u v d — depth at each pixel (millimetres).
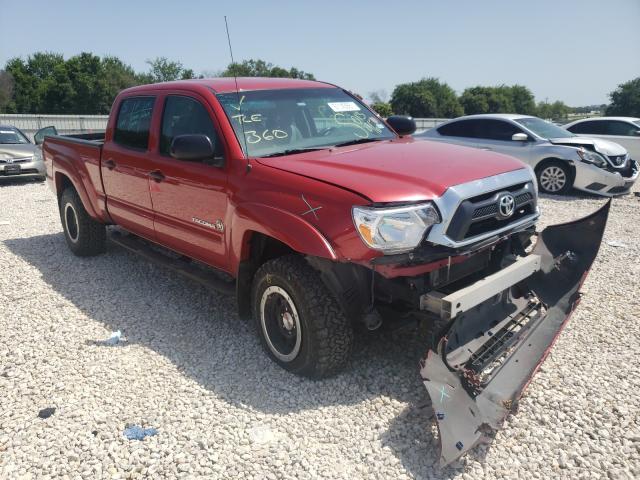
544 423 3064
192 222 4230
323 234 3090
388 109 43031
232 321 4508
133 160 4852
